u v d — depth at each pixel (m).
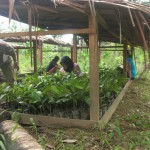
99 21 4.77
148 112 6.01
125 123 5.10
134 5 3.53
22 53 16.44
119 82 7.69
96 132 4.34
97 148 3.83
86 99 4.54
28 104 4.88
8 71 6.48
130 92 8.45
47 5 3.74
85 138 4.11
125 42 9.70
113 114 5.75
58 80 6.10
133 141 4.07
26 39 9.25
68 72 7.55
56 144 3.91
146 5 3.93
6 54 6.25
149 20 4.19
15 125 3.86
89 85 4.72
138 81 10.78
